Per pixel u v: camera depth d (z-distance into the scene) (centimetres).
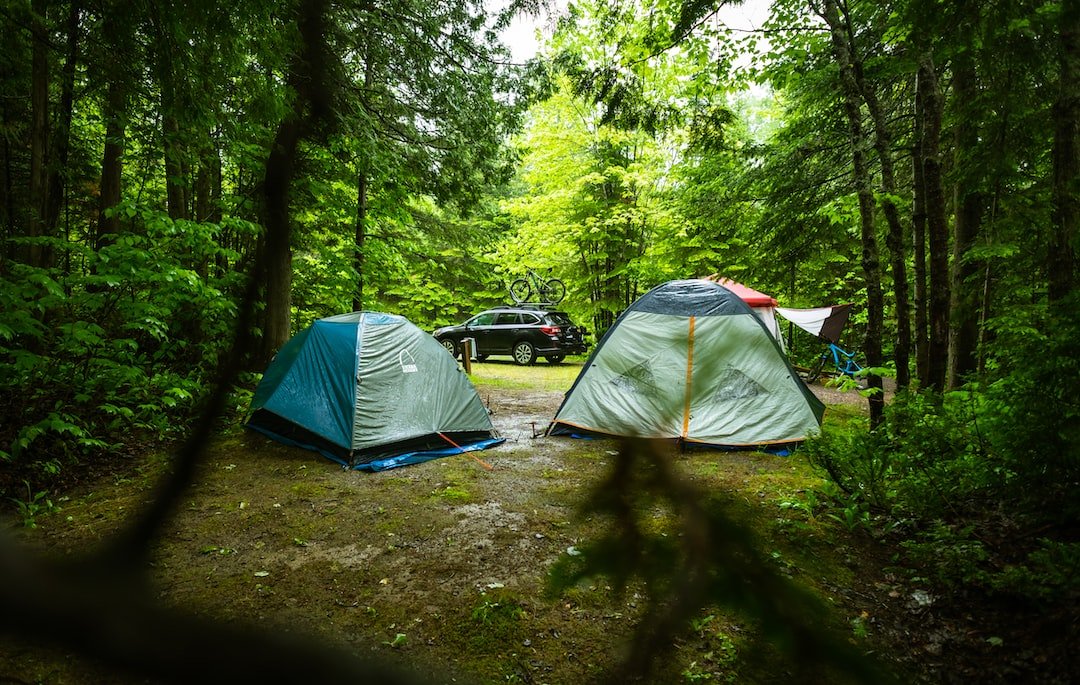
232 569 309
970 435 367
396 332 573
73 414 472
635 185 1372
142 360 562
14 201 605
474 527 365
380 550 333
